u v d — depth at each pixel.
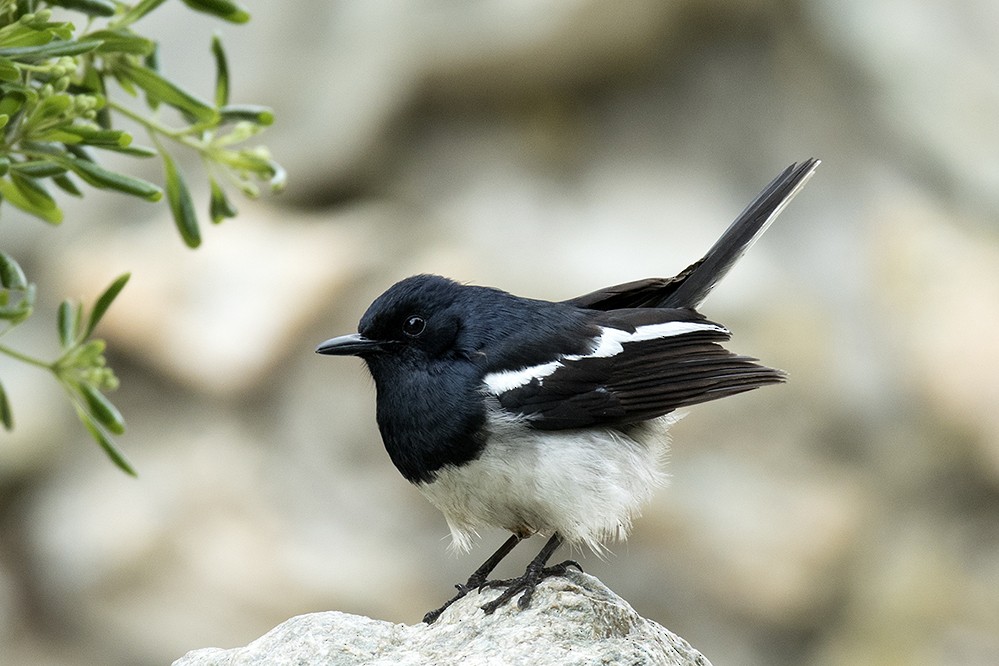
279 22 16.88
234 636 14.32
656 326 7.30
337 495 14.87
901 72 16.97
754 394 14.91
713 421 14.77
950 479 15.18
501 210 16.33
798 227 16.38
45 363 5.16
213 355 15.31
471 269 15.66
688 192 16.48
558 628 6.03
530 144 16.66
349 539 14.59
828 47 17.03
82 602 14.55
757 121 16.81
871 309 15.87
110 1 4.96
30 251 16.12
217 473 14.94
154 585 14.47
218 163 5.49
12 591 14.61
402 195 16.62
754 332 15.25
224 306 15.53
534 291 15.51
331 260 15.82
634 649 5.97
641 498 7.16
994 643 14.48
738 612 14.48
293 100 16.70
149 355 15.45
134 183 4.80
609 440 6.97
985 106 17.00
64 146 5.18
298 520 14.76
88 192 16.30
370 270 15.86
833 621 14.68
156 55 5.56
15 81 4.52
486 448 6.79
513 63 16.23
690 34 16.66
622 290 7.80
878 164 16.77
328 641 5.97
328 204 16.77
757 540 14.41
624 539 7.10
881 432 15.25
